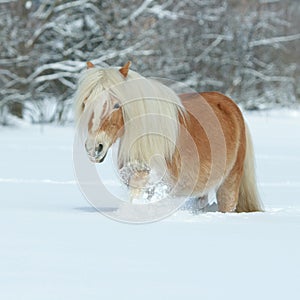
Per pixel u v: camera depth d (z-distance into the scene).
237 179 10.66
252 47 52.31
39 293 4.98
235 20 50.16
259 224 8.55
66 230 7.84
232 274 5.71
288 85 53.53
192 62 47.91
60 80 39.78
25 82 38.34
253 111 51.53
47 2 40.84
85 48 41.91
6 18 38.81
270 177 16.34
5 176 15.60
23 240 7.13
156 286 5.25
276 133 33.00
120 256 6.38
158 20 44.12
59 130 35.53
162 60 43.81
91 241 7.15
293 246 7.00
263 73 53.09
